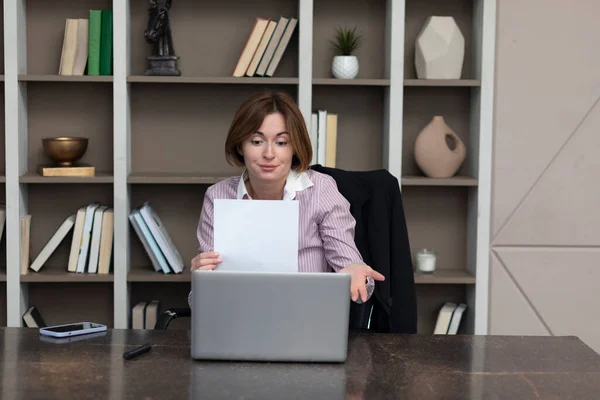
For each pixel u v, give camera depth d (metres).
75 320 3.48
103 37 3.21
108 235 3.26
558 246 3.36
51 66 3.37
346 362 1.66
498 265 3.34
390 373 1.59
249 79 3.20
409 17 3.46
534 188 3.32
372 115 3.48
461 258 3.55
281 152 1.96
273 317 1.64
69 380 1.52
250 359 1.65
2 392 1.45
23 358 1.66
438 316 3.44
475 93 3.37
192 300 1.66
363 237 2.50
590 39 3.27
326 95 3.46
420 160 3.35
